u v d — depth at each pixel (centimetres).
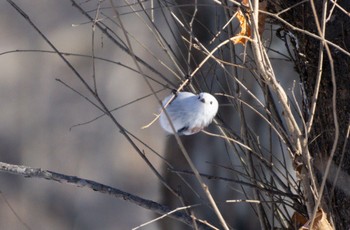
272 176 654
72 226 1767
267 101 634
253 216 1212
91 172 1767
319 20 627
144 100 1712
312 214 561
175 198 1243
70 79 1766
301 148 583
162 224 1295
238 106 641
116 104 1728
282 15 659
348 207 614
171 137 1255
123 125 1725
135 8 1118
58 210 1764
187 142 1251
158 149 1656
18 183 1762
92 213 1769
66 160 1783
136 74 1720
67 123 1788
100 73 1734
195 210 1215
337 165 621
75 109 1777
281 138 629
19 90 1802
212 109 542
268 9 670
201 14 1102
